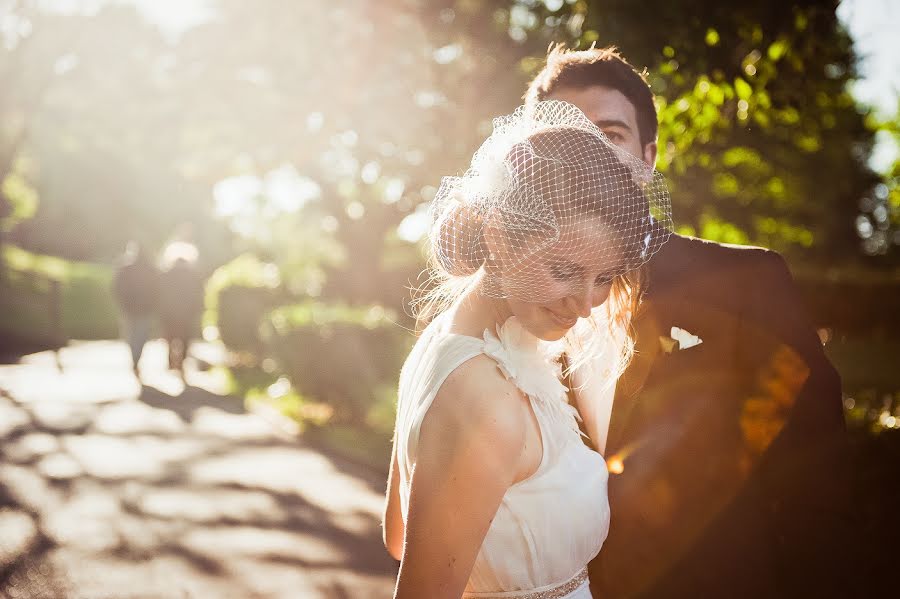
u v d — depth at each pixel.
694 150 6.47
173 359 14.12
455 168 11.93
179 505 6.16
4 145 25.91
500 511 1.34
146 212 40.78
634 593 1.77
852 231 31.53
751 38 5.15
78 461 7.38
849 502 1.66
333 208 16.33
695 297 1.76
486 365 1.27
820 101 7.11
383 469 7.53
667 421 1.77
